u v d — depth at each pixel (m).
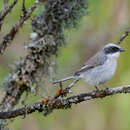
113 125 15.32
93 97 8.76
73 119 15.50
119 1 17.67
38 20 10.54
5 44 9.25
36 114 15.05
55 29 10.58
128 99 15.34
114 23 17.70
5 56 14.91
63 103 8.75
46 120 15.20
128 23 17.77
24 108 8.80
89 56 17.17
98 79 11.82
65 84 15.24
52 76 10.81
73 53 16.59
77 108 15.63
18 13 12.92
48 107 8.77
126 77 15.84
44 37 10.52
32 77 10.59
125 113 15.28
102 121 15.46
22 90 10.59
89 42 17.47
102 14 17.70
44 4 10.45
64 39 10.82
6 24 13.39
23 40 14.71
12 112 8.81
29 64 10.53
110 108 15.52
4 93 10.48
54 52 10.77
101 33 17.70
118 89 8.77
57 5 10.43
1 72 14.62
